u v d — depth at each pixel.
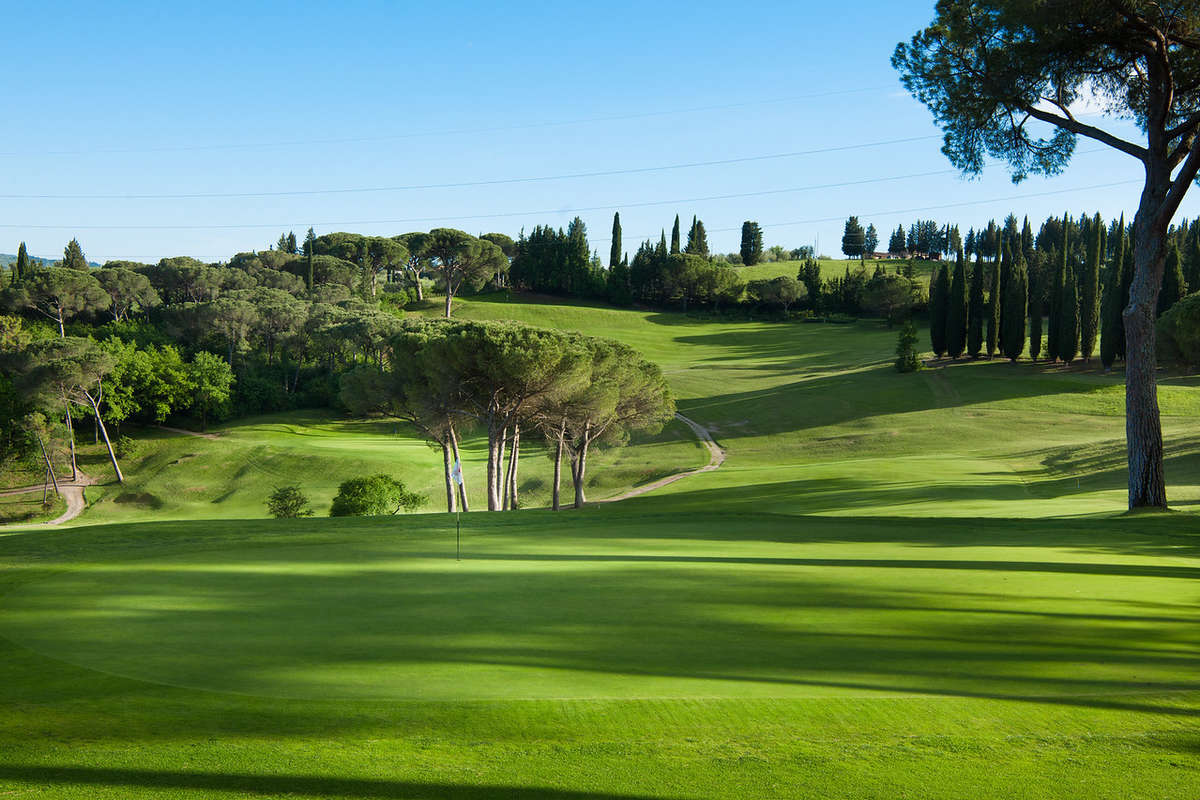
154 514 58.41
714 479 53.19
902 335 88.12
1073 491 36.19
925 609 10.07
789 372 97.00
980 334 90.81
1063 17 20.83
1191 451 43.47
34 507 60.75
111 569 14.23
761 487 44.44
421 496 43.94
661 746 5.27
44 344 68.19
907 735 5.47
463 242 126.62
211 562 15.16
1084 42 22.17
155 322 112.44
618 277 157.00
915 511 29.58
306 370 98.81
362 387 45.09
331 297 116.38
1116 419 65.25
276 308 96.50
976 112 24.73
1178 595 11.02
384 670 7.27
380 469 61.47
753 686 6.63
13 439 67.94
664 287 156.50
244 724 5.74
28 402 67.44
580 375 37.47
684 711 5.96
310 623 9.52
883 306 131.50
